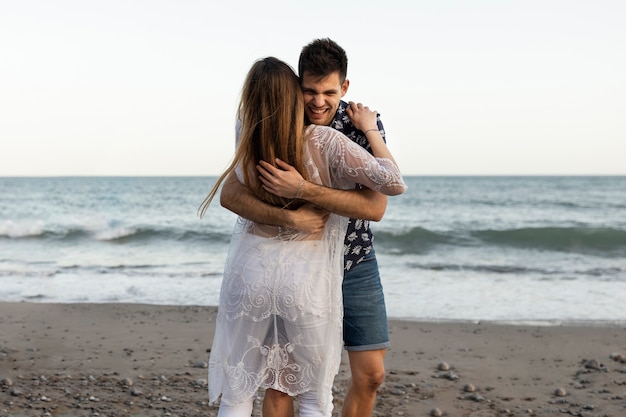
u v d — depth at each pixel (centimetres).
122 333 673
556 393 477
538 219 2750
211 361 266
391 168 246
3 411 405
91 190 5703
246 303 254
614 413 431
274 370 258
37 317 760
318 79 255
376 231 1884
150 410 418
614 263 1427
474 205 3703
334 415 421
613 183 7388
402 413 430
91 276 1169
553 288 1041
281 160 247
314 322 253
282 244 254
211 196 263
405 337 683
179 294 979
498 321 783
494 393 480
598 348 633
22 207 3500
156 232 1922
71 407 419
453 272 1237
